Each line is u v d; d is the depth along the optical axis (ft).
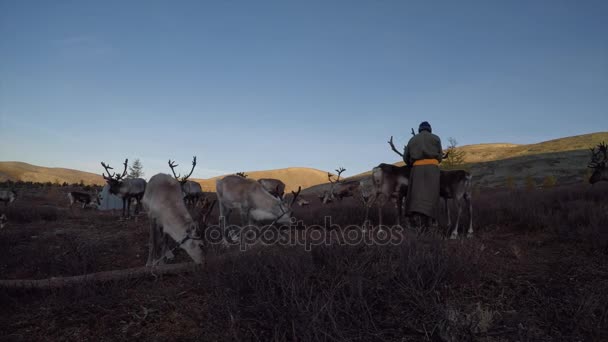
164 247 21.57
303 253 17.79
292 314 11.76
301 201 72.28
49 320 13.96
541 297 13.70
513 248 19.45
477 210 31.07
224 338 11.77
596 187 44.42
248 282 14.75
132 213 50.39
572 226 23.04
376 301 13.32
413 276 14.43
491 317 12.04
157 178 20.83
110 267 22.98
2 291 16.20
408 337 11.62
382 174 26.03
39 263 22.80
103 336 12.71
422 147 22.43
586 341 10.98
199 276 16.43
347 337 11.03
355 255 17.37
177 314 13.92
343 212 36.91
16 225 36.73
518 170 173.06
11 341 12.51
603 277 14.99
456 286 14.75
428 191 22.27
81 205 74.28
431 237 19.39
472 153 317.01
